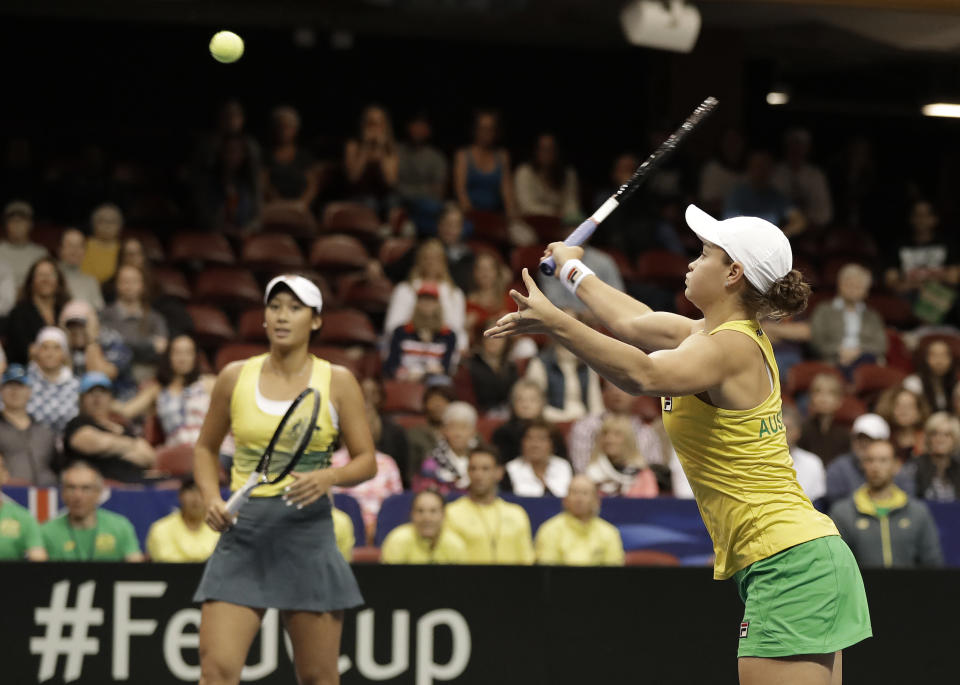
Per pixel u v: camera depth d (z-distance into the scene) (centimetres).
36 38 4800
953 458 2516
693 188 4159
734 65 4316
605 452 2428
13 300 2933
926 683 1795
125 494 2075
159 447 2489
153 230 3703
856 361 3212
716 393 1108
